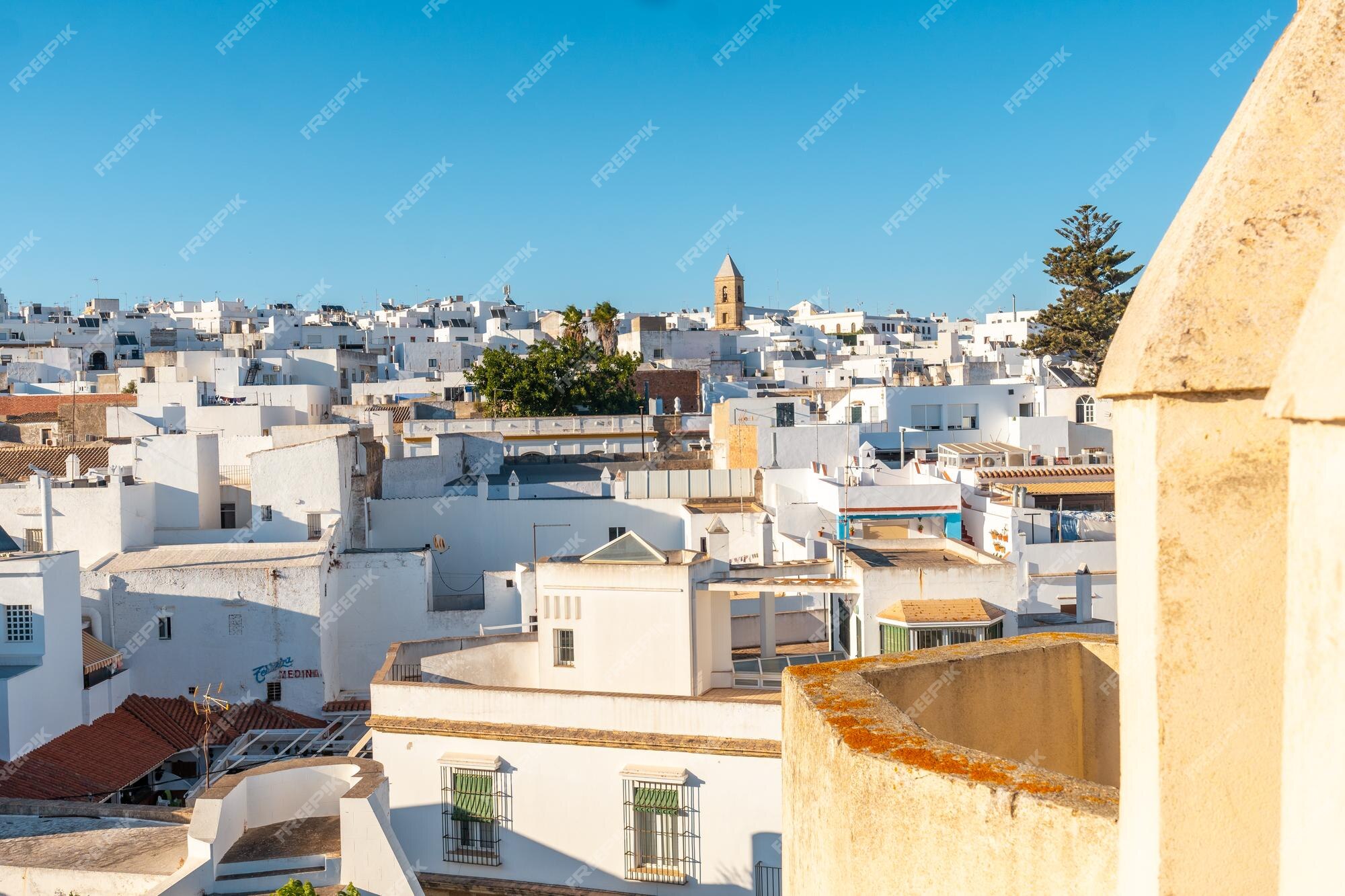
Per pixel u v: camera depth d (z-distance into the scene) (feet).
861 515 115.65
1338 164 13.47
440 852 72.59
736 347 359.46
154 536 141.08
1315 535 11.19
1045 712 28.02
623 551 78.54
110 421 214.48
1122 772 15.55
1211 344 13.50
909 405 188.65
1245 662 13.79
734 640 91.66
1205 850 14.08
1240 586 13.71
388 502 148.25
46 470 175.11
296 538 136.87
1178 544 13.91
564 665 77.46
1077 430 186.50
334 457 136.98
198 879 55.16
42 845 62.80
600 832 69.87
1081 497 138.31
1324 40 13.97
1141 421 14.39
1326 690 11.02
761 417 183.83
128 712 109.19
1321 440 11.07
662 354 343.05
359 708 117.60
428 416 238.07
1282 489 13.42
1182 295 13.94
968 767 19.22
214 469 151.23
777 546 117.60
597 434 201.67
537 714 71.72
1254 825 13.92
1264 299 13.38
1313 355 11.10
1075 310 287.89
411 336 407.64
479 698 72.84
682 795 68.28
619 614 76.02
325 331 389.80
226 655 118.32
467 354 342.44
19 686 94.99
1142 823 14.88
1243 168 14.06
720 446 182.50
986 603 78.64
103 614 118.01
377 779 60.44
